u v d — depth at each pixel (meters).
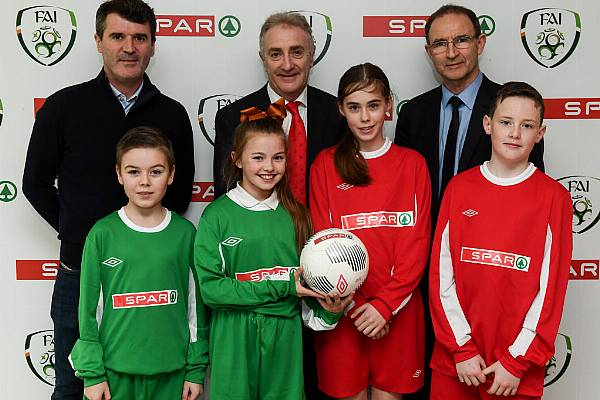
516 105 1.69
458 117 2.12
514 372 1.66
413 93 2.37
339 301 1.74
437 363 1.84
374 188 1.88
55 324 2.10
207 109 2.36
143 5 2.00
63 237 2.04
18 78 2.31
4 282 2.39
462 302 1.79
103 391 1.77
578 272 2.43
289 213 1.86
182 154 2.18
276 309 1.79
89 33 2.31
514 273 1.71
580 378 2.45
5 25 2.29
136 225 1.84
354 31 2.34
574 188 2.40
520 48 2.36
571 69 2.36
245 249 1.80
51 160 2.04
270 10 2.33
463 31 2.02
